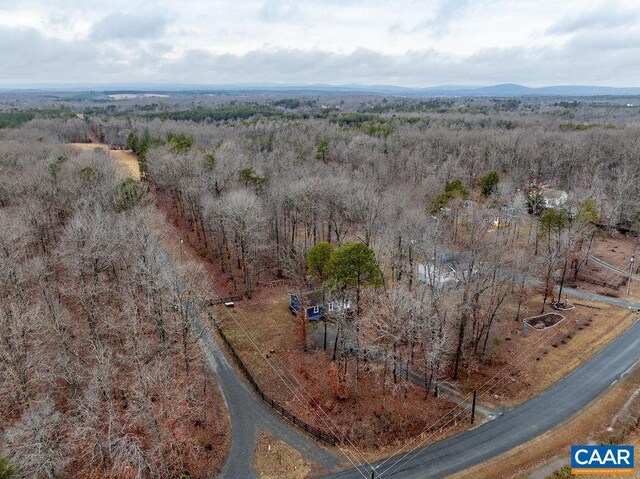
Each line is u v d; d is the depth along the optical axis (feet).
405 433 136.67
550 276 213.25
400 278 199.93
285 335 181.37
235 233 217.97
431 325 149.79
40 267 166.30
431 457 127.75
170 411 127.03
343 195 231.71
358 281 147.84
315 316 189.47
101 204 224.12
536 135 458.50
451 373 163.12
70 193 235.81
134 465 114.62
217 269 231.71
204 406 142.00
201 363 157.17
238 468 122.31
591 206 251.19
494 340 181.27
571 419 141.49
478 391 155.12
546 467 124.06
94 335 146.61
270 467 123.03
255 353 170.19
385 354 158.51
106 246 176.45
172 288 141.59
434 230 197.47
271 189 247.29
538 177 389.19
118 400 133.18
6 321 139.95
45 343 150.61
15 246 170.60
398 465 124.98
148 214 213.46
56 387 139.13
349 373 161.07
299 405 145.69
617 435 134.92
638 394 150.92
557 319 198.90
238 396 148.87
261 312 197.88
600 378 160.25
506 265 204.33
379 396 150.92
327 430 136.15
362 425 138.31
